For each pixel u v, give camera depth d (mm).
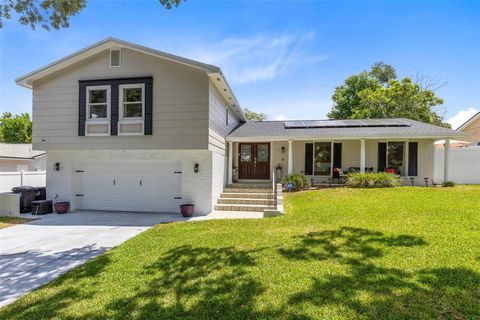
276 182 13141
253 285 3471
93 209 10211
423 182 12812
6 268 4449
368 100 24250
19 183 11547
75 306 3090
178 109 8797
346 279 3512
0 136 35219
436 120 23625
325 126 13906
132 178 10039
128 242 5770
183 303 3080
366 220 6652
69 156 10062
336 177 13305
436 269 3684
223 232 6305
